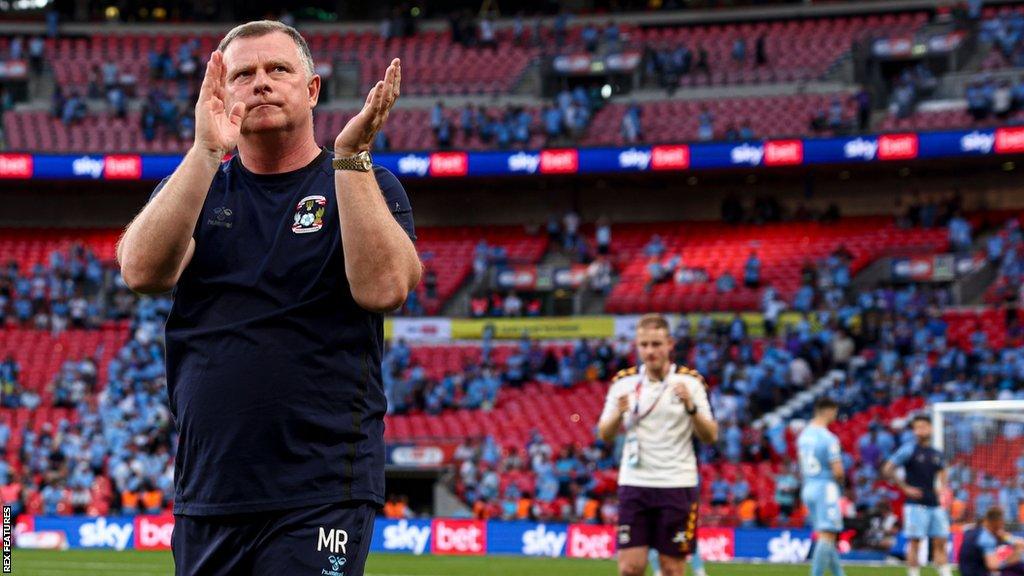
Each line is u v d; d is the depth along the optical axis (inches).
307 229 140.6
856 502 857.5
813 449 508.4
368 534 142.9
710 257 1362.0
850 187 1414.9
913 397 1072.2
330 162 146.5
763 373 1107.3
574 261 1392.7
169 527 933.2
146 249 132.8
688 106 1462.8
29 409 1154.7
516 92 1542.8
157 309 1300.4
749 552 826.8
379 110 133.6
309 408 137.7
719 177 1400.1
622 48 1557.6
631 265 1375.5
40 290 1349.7
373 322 143.9
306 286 139.2
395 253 135.6
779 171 1360.7
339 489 138.3
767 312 1211.2
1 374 1190.3
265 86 140.9
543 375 1189.7
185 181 133.2
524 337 1256.8
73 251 1384.1
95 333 1295.5
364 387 141.9
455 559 837.2
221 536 138.3
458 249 1434.5
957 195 1344.7
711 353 1159.6
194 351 140.4
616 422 363.3
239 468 136.6
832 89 1464.1
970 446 670.5
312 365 138.4
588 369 1187.9
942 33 1461.6
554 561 818.2
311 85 148.4
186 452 140.9
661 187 1460.4
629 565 358.0
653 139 1422.2
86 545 940.0
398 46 1617.9
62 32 1656.0
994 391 1031.0
